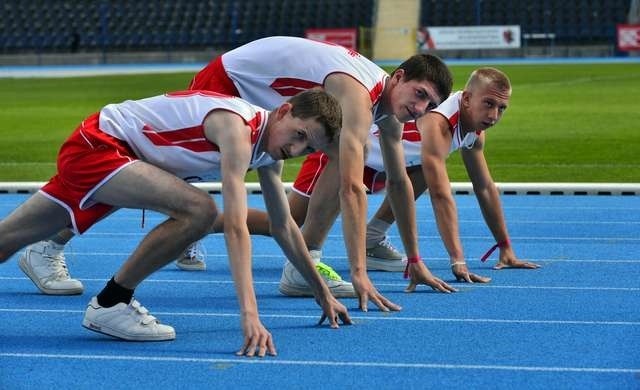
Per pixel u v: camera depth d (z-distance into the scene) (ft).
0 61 338.34
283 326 41.65
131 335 39.17
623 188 84.02
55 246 48.55
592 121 140.26
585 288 49.37
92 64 337.72
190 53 337.52
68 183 38.14
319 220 47.21
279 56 44.45
